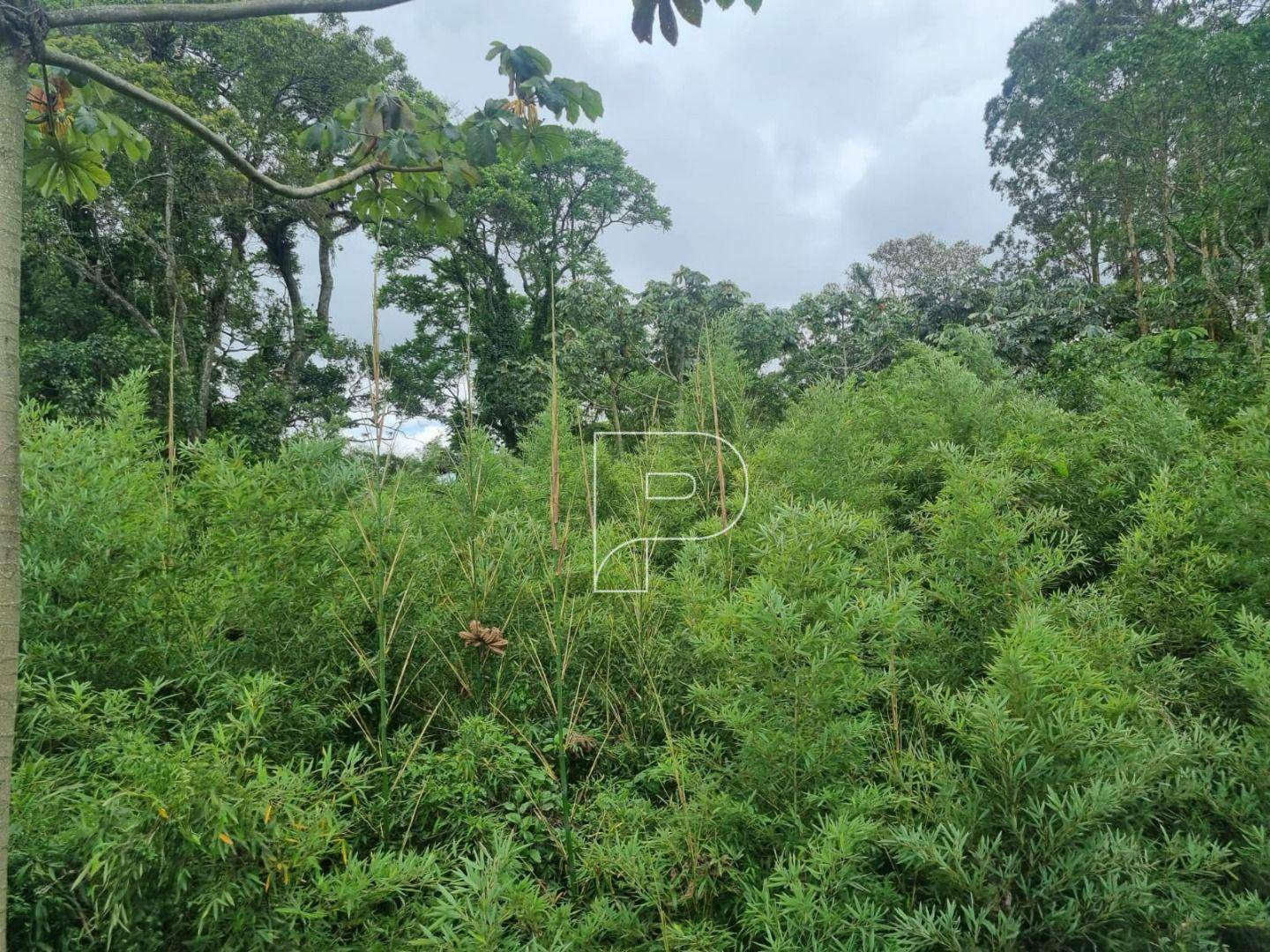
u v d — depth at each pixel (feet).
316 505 8.16
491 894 4.84
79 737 5.61
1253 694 5.43
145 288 46.16
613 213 67.62
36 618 6.09
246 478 7.66
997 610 6.97
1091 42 61.98
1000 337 38.22
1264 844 4.68
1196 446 9.92
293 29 48.32
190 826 4.19
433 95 51.75
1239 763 5.17
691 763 6.95
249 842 4.35
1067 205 69.77
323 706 7.50
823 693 5.54
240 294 51.11
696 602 8.16
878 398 14.74
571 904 5.74
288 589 7.29
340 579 8.20
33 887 4.47
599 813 6.92
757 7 5.08
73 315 43.24
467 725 7.53
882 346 41.93
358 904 4.89
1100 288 49.85
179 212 46.50
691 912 5.70
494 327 58.08
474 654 8.81
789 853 5.42
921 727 6.23
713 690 6.59
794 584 5.99
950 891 4.90
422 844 6.72
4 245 3.57
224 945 4.45
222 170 44.93
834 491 10.65
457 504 11.87
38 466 6.67
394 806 6.81
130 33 44.70
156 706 6.52
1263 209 35.58
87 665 6.27
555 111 6.79
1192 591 7.06
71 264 43.42
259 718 5.24
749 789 6.01
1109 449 10.97
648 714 8.18
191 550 7.55
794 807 5.57
